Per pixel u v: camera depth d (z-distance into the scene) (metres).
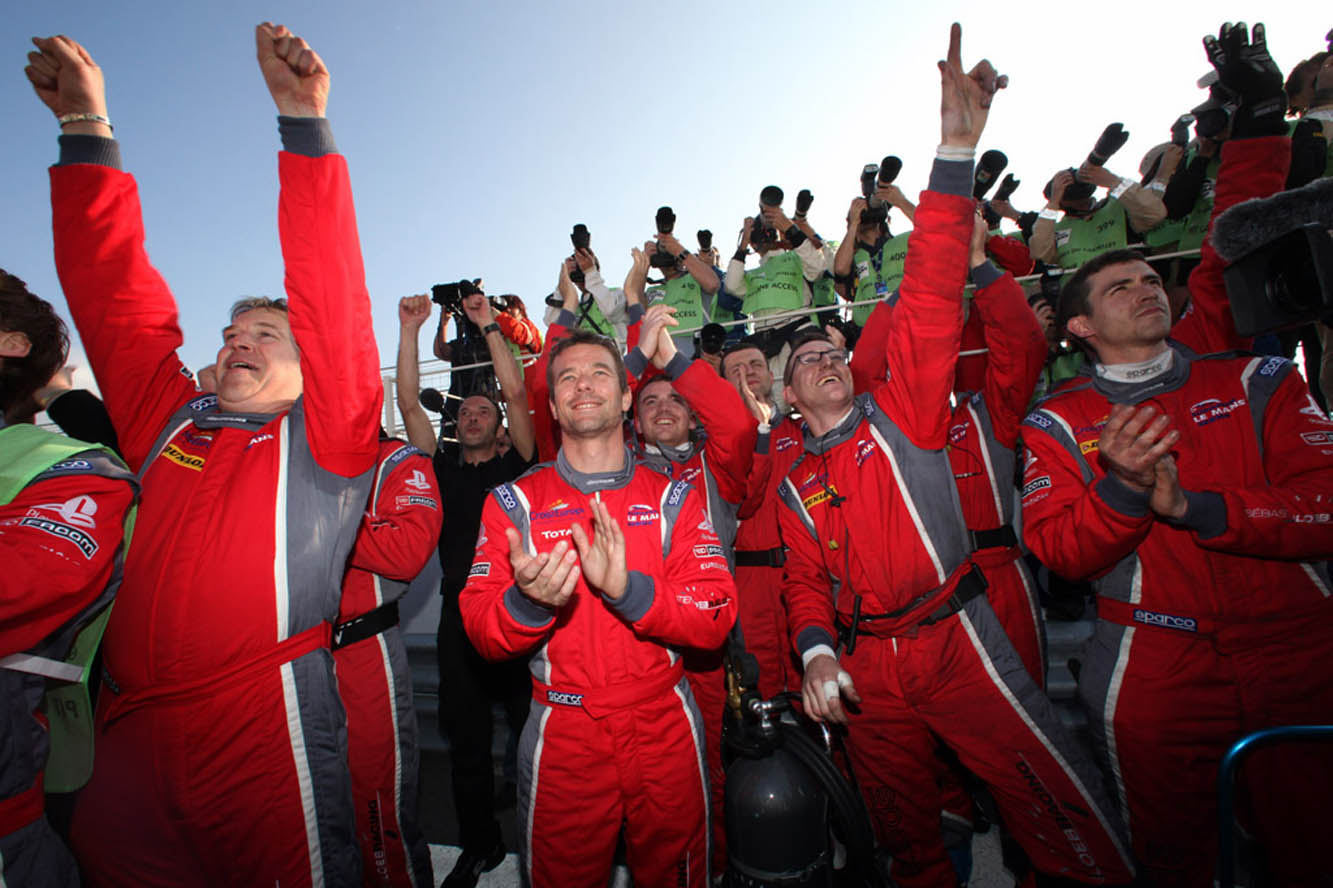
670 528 1.56
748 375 2.78
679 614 1.34
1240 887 1.89
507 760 2.84
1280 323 1.04
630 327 2.62
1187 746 1.37
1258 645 1.32
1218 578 1.36
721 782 2.09
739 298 4.33
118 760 1.19
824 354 1.91
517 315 4.05
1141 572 1.45
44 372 1.23
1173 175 3.05
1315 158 2.45
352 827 1.34
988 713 1.55
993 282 1.97
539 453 2.66
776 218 4.27
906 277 1.60
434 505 1.88
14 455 1.02
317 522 1.34
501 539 1.55
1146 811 1.42
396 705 1.88
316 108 1.27
